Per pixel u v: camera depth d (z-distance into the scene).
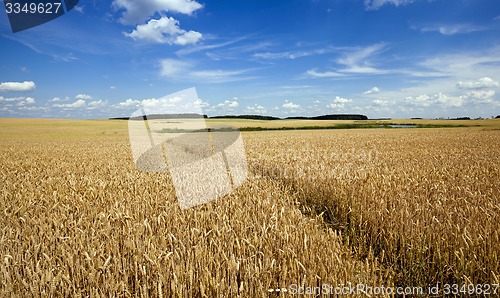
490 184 8.18
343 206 6.73
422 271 4.47
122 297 3.24
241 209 5.88
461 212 5.55
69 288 3.21
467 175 9.58
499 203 6.27
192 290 3.32
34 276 3.33
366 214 5.89
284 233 4.36
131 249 4.02
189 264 3.58
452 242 4.59
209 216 5.53
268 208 5.93
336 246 4.48
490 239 4.35
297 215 5.65
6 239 4.40
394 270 4.48
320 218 5.97
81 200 6.76
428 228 4.91
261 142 26.70
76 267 3.55
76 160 15.91
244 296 3.19
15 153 20.31
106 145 27.50
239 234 4.58
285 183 9.84
